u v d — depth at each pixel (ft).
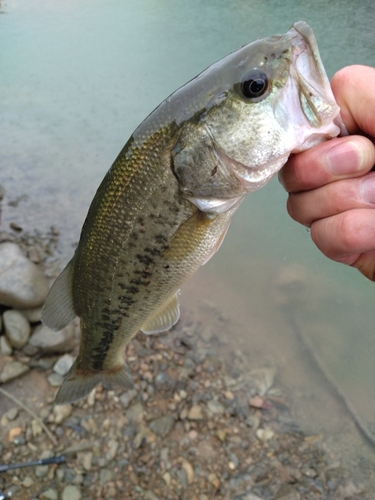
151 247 0.81
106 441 1.44
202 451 1.46
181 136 0.75
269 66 0.69
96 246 0.84
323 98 0.66
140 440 1.45
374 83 0.66
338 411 1.63
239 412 1.59
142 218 0.79
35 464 1.35
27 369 1.62
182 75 3.60
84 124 3.26
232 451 1.48
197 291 2.07
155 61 3.90
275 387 1.69
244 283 2.12
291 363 1.79
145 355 1.73
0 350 1.65
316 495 1.39
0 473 1.32
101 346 0.99
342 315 1.99
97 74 3.84
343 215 0.68
